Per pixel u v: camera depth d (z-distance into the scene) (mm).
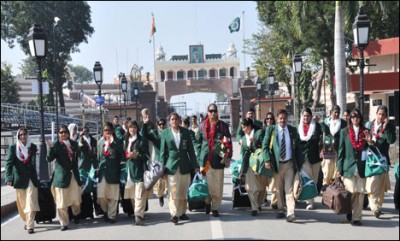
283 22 33625
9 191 14953
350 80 33906
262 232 8758
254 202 10406
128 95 49531
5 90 60406
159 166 9828
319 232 8680
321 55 33000
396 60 34125
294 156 9734
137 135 10203
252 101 50812
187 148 9992
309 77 46469
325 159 12250
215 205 10516
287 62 43625
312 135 10508
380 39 35000
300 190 9648
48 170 14742
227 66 78312
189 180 10047
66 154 9742
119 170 10242
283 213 10094
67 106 70500
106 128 10250
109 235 8992
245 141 10477
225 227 9273
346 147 9336
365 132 9242
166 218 10523
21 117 35406
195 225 9570
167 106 63344
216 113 10578
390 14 32406
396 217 9859
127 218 10742
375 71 35375
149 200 13281
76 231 9508
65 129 9820
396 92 33781
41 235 9305
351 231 8719
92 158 10852
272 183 10484
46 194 10484
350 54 28438
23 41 55625
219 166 10383
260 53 49594
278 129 9836
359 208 9227
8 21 54719
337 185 9500
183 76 78625
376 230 8766
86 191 10531
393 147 19359
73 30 56094
